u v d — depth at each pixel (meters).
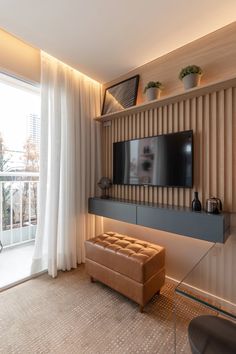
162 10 1.54
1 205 2.84
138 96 2.38
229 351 0.82
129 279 1.65
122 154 2.46
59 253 2.31
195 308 1.49
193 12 1.57
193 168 1.87
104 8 1.52
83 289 1.93
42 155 2.14
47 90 2.16
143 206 2.00
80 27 1.72
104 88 2.81
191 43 1.93
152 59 2.23
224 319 1.02
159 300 1.75
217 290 1.24
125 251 1.74
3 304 1.71
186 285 1.25
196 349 0.83
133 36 1.84
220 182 1.75
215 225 1.53
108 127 2.75
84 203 2.56
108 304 1.71
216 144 1.76
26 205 3.13
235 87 1.65
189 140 1.86
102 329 1.43
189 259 1.97
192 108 1.91
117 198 2.56
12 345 1.30
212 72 1.81
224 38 1.73
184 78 1.80
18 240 3.07
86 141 2.61
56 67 2.23
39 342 1.32
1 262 2.50
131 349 1.27
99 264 1.91
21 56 2.01
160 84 2.07
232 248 1.58
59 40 1.89
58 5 1.49
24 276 2.12
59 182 2.23
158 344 1.30
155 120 2.19
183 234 1.71
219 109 1.75
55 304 1.71
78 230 2.49
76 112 2.45
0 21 1.65
